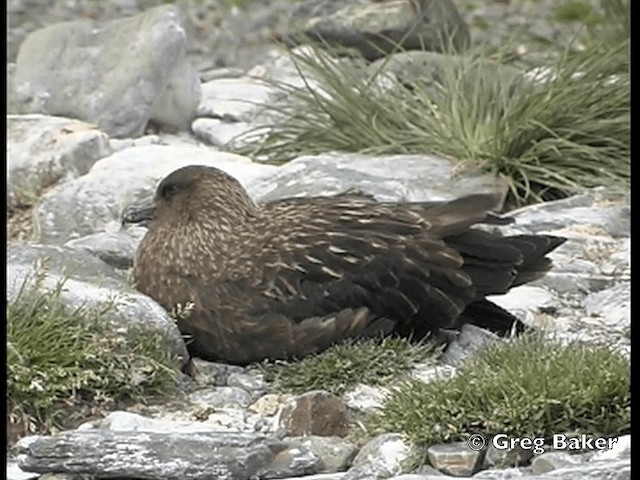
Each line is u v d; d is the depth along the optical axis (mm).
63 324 12430
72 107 19750
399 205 13547
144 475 11023
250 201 13406
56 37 20219
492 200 13555
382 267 13070
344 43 22359
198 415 12211
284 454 11250
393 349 12891
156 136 20031
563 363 11828
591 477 10508
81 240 15359
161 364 12461
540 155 18094
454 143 18203
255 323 12945
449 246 13312
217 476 10977
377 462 11234
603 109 18562
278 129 19312
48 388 11969
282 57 24078
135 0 32281
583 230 16578
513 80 18984
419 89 19031
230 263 13062
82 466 11070
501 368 11891
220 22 30031
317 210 13352
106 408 12211
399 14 22188
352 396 12414
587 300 14844
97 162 17438
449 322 13258
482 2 30625
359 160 17734
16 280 12992
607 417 11500
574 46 22875
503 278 13398
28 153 17969
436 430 11312
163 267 13211
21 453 11344
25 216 17562
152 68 19766
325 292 13008
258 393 12680
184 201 13258
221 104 20562
